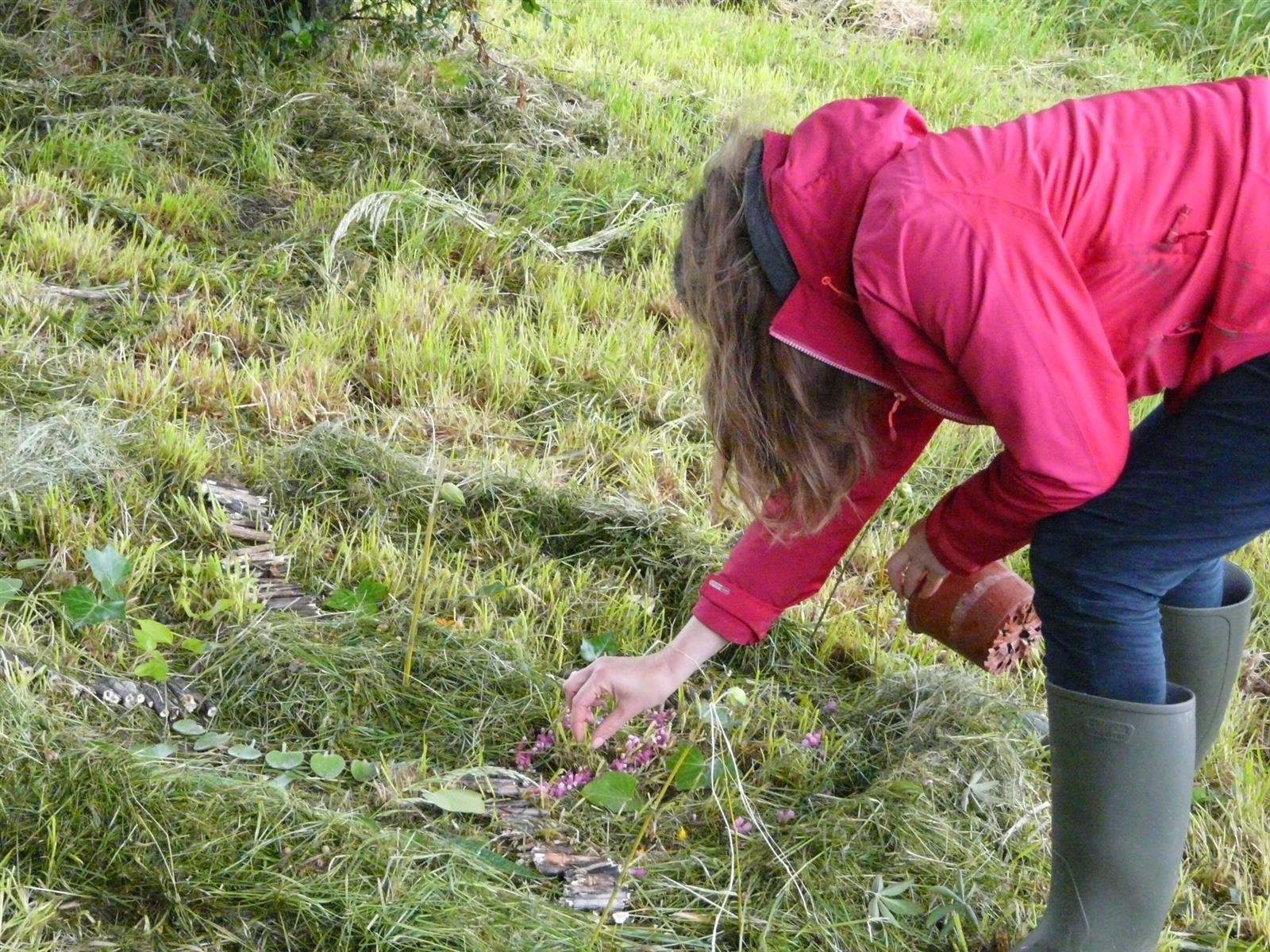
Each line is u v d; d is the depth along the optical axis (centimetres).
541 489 313
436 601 277
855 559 324
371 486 305
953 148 164
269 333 370
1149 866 193
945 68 735
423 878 200
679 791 240
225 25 493
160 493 292
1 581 245
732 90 615
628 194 478
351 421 338
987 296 157
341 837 204
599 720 248
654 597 293
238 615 258
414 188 444
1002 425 165
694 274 180
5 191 403
